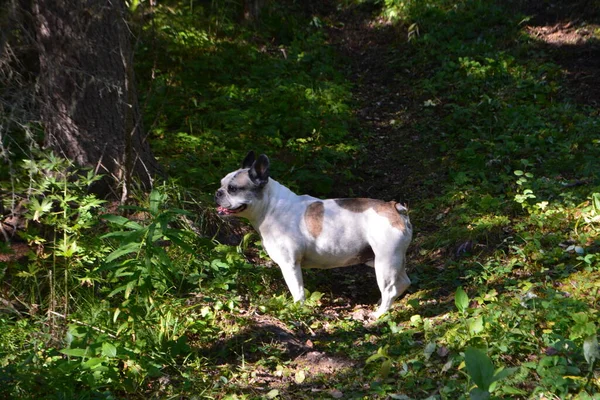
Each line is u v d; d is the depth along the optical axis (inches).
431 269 257.1
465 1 541.3
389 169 358.9
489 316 192.1
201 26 491.2
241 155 340.8
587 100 410.9
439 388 167.5
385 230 217.5
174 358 191.0
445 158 354.9
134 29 398.3
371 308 235.1
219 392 179.2
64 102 261.3
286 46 513.0
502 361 174.4
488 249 259.8
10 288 220.2
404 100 443.8
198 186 302.4
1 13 244.7
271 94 411.8
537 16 523.2
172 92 401.1
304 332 211.9
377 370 182.7
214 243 262.2
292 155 351.9
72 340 182.5
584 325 175.2
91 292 217.2
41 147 278.1
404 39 521.0
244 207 223.3
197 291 229.1
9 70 249.3
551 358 166.9
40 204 242.4
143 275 186.2
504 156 339.6
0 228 237.8
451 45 493.7
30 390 165.5
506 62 454.0
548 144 353.1
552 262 240.2
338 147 370.0
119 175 266.7
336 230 223.0
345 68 499.5
